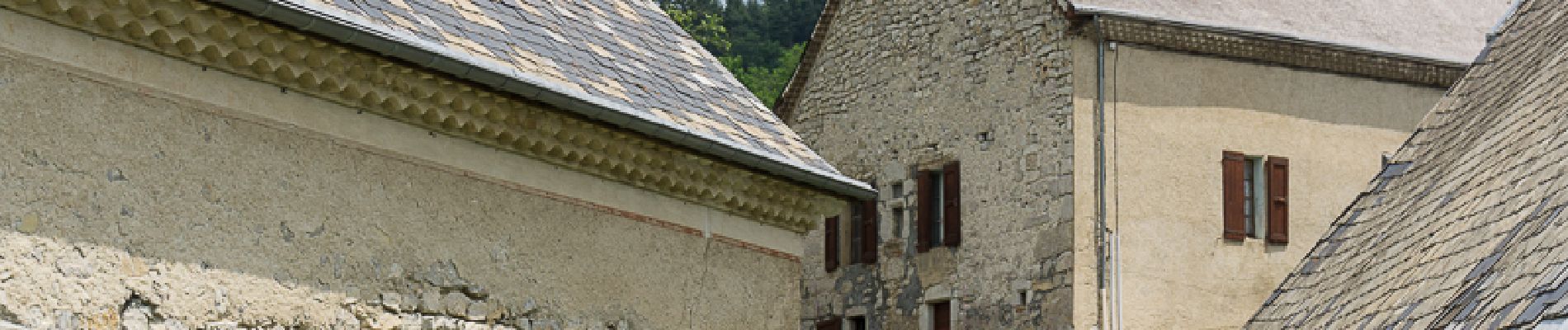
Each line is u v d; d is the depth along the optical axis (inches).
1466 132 717.9
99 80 550.6
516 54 649.0
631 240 686.5
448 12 646.5
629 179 684.1
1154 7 1030.4
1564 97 658.8
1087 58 1015.0
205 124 574.6
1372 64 1078.4
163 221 561.6
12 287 524.7
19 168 530.0
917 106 1101.1
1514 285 550.9
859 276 1123.9
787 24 1712.6
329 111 602.2
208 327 568.1
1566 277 522.3
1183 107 1032.2
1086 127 1007.0
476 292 637.3
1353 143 1075.3
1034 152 1024.2
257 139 586.2
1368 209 727.1
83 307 540.1
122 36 553.6
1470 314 559.5
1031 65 1034.7
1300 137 1062.4
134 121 557.9
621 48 718.5
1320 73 1073.5
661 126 663.8
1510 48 757.9
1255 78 1055.6
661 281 694.5
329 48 585.9
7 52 530.0
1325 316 666.8
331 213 601.9
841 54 1163.3
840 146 1146.0
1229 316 1026.7
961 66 1079.0
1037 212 1016.2
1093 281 994.7
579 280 667.4
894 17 1130.0
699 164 695.1
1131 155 1015.0
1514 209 611.2
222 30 565.0
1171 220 1021.2
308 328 592.1
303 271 593.0
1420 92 1098.7
